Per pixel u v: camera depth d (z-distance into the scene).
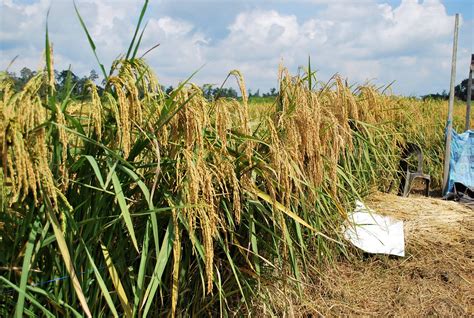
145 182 3.21
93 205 2.92
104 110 2.92
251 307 3.85
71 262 2.58
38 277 2.84
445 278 5.37
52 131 2.71
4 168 2.35
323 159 4.41
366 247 5.57
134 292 3.00
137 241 3.21
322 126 4.41
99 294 3.05
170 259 3.35
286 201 3.67
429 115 11.88
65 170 2.61
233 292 3.65
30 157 2.40
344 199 5.28
